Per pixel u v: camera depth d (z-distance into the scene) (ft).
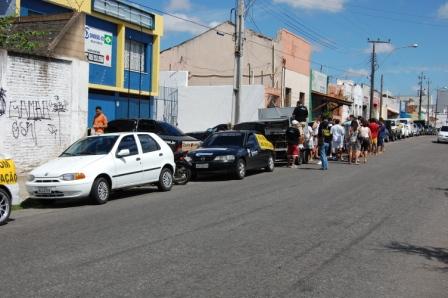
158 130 59.93
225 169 56.13
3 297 18.24
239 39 81.00
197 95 125.39
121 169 43.01
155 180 47.21
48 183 38.99
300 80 148.87
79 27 60.85
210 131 91.45
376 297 18.75
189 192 47.19
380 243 27.02
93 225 31.58
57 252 24.66
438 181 55.16
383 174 61.00
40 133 55.31
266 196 43.24
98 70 79.61
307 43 152.66
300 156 73.46
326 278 20.80
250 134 62.18
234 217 33.63
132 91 87.66
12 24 62.23
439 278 21.24
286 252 24.72
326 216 34.22
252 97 121.29
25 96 53.47
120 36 83.51
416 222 32.78
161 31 93.91
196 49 139.44
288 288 19.44
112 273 21.11
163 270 21.56
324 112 152.97
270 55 133.08
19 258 23.61
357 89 214.90
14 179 33.55
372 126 93.61
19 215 36.58
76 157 42.24
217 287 19.40
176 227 30.42
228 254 24.22
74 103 59.47
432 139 180.75
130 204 40.52
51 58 56.34
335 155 84.43
